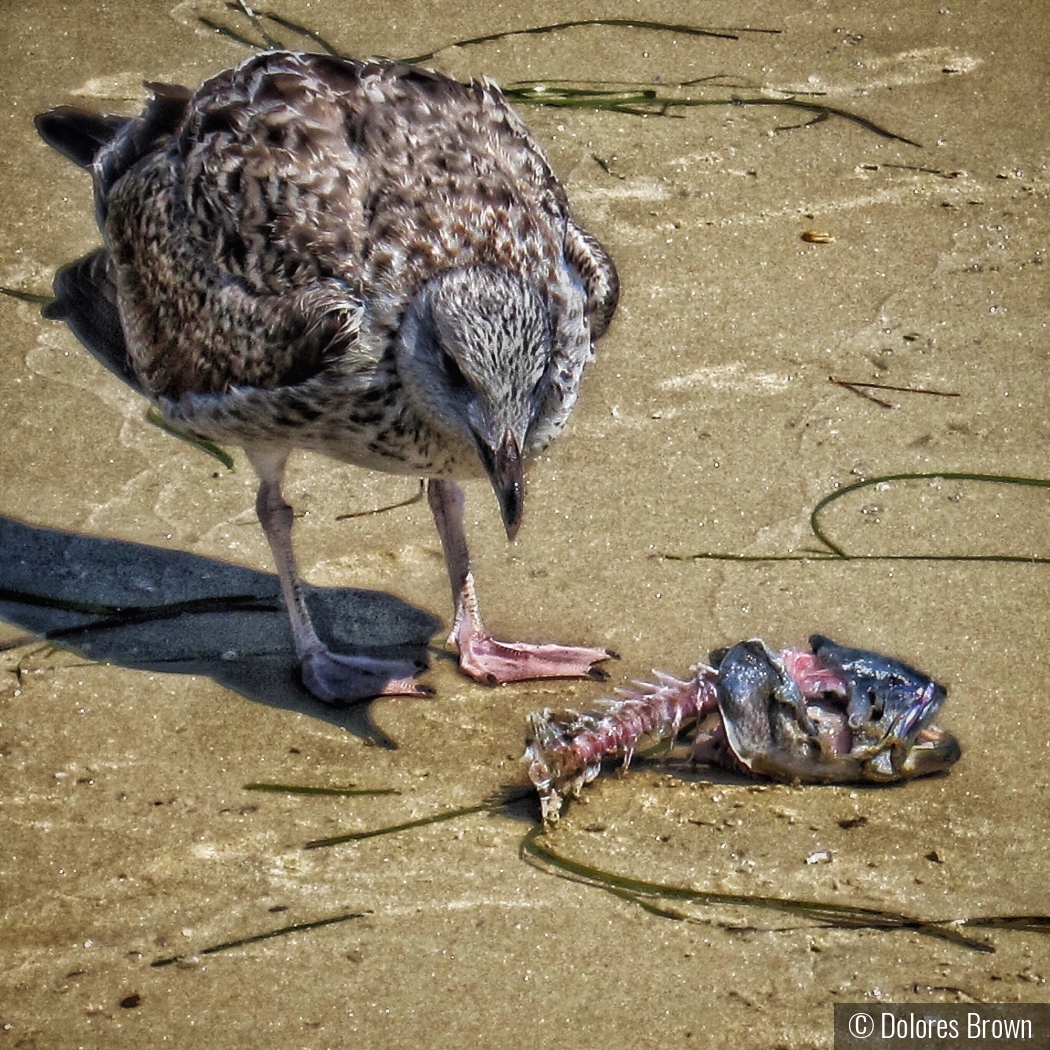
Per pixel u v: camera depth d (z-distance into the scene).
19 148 14.09
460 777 9.57
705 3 15.77
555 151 14.14
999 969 8.48
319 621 10.68
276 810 9.33
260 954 8.52
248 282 9.38
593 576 10.88
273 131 9.46
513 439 8.95
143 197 10.09
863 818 9.30
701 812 9.32
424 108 9.62
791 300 12.94
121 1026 8.15
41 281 13.00
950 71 15.19
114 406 12.10
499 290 8.97
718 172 14.06
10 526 11.15
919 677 9.46
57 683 10.09
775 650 10.17
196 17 15.44
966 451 11.75
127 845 9.12
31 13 15.38
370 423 9.38
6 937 8.59
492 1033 8.14
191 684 10.15
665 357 12.41
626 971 8.45
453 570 10.42
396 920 8.70
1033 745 9.70
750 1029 8.18
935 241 13.52
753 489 11.45
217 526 11.34
